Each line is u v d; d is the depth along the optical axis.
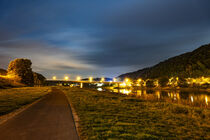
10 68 65.12
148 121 10.38
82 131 7.38
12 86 54.69
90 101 19.62
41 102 17.50
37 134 6.77
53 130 7.36
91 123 8.84
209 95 72.56
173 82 155.88
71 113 11.35
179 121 10.98
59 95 28.23
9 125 7.98
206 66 191.25
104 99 22.98
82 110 12.80
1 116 10.02
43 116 10.19
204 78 154.00
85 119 9.67
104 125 8.59
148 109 15.69
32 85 70.62
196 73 181.00
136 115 12.05
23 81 65.62
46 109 12.88
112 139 6.59
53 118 9.69
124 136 7.01
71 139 6.36
